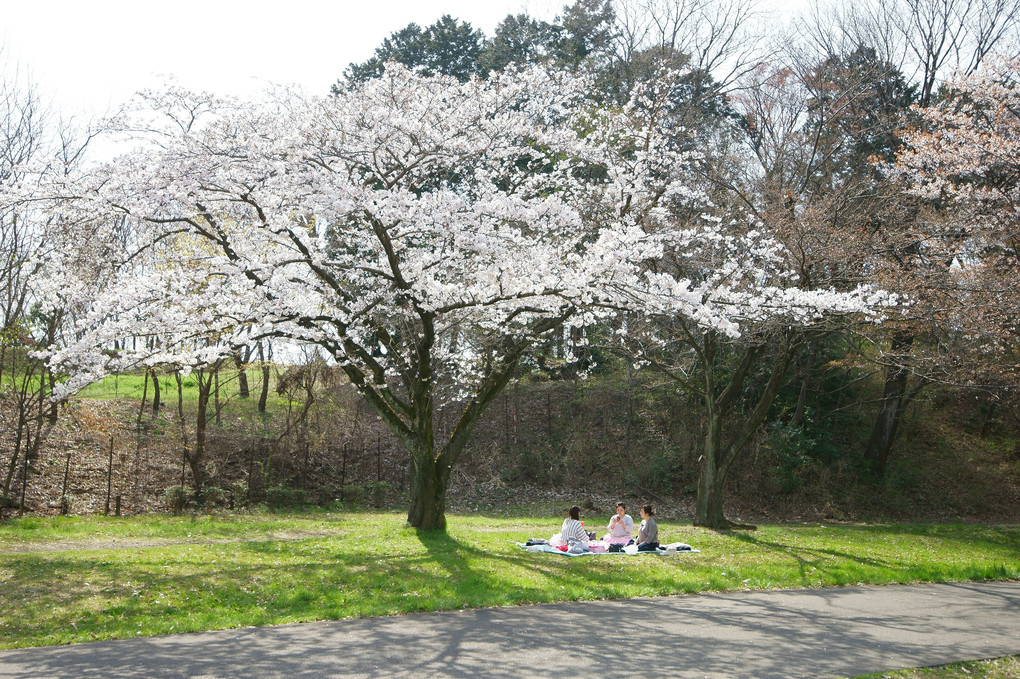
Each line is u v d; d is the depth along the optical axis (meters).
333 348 14.02
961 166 19.31
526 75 14.48
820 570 13.40
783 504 27.02
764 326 16.36
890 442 28.97
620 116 16.50
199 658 7.23
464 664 7.25
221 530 16.66
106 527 16.30
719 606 10.38
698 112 26.25
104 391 29.20
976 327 16.91
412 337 16.17
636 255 11.73
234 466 24.56
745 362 18.92
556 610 9.70
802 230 16.33
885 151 27.62
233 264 12.09
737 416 29.55
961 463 30.38
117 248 13.53
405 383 16.88
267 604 9.42
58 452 22.78
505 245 12.55
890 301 14.02
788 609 10.44
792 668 7.64
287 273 13.10
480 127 13.61
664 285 11.44
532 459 28.62
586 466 28.73
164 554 12.30
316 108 12.40
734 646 8.36
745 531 18.31
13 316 19.09
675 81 25.11
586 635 8.51
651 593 10.99
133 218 12.17
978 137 18.95
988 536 20.39
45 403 20.17
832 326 17.06
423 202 11.23
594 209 16.23
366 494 24.72
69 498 20.09
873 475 28.91
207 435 24.94
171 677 6.65
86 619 8.48
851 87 24.83
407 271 13.27
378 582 10.58
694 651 8.07
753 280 16.39
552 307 13.68
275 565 11.47
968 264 19.72
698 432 28.92
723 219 19.11
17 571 10.51
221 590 9.84
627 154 19.05
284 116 12.58
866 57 27.69
